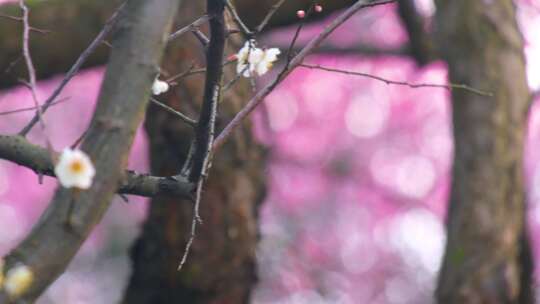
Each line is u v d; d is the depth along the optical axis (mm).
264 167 5039
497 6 4934
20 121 11852
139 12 2166
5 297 1987
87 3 5043
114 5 5027
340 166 13320
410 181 13555
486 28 4883
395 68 11352
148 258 4887
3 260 2045
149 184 2576
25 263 2031
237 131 4770
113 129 2117
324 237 13297
